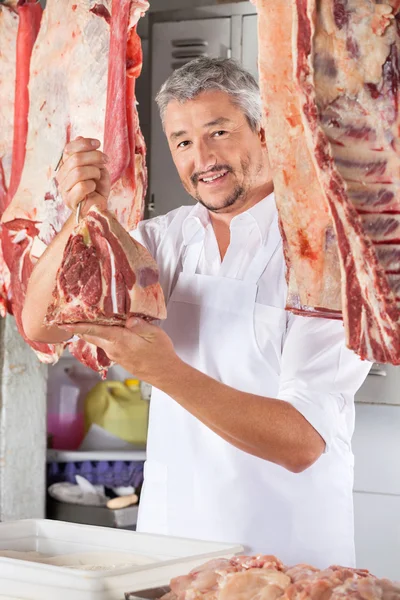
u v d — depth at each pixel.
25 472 3.64
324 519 2.32
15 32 2.89
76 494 3.68
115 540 1.85
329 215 1.77
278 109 1.79
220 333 2.40
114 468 3.80
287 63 1.77
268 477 2.33
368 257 1.65
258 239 2.42
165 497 2.43
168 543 1.78
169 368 1.95
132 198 2.40
